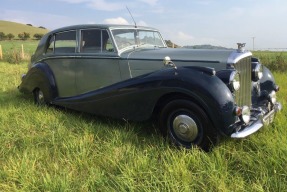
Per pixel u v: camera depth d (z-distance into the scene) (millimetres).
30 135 4609
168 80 3932
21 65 16109
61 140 4359
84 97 5035
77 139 4336
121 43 4922
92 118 5312
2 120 5227
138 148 4055
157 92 4051
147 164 3539
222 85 3748
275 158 3479
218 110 3631
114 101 4594
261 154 3615
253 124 4035
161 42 5848
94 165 3684
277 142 3783
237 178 3268
